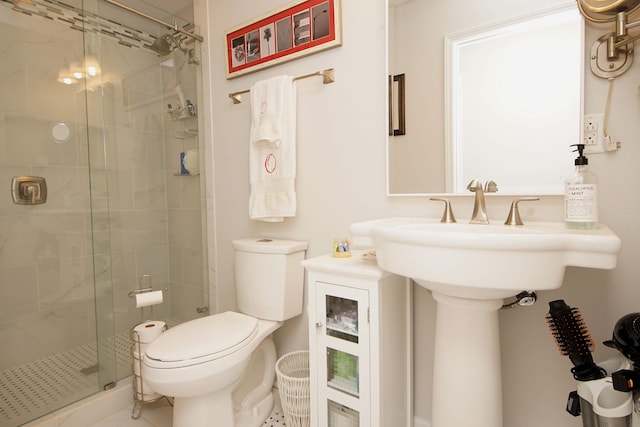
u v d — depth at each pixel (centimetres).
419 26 122
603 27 93
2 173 164
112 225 203
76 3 182
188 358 106
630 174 91
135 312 213
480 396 88
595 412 74
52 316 178
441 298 93
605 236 69
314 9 146
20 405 141
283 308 143
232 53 179
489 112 110
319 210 151
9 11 163
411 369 123
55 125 178
